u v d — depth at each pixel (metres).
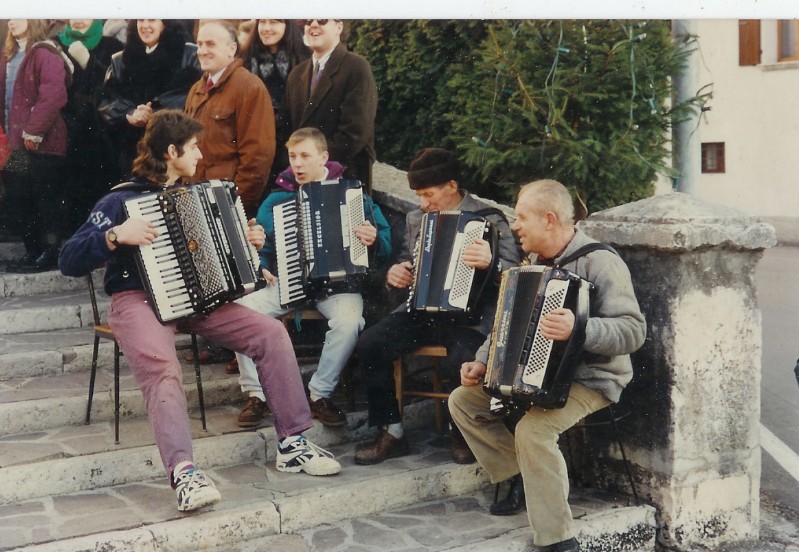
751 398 3.99
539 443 3.46
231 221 3.76
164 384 3.58
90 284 4.13
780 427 5.42
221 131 4.97
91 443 3.99
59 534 3.32
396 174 6.00
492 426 3.83
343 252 4.35
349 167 5.21
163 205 3.65
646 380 3.90
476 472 4.16
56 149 5.70
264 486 3.83
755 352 3.98
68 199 5.86
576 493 4.12
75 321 5.31
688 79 5.11
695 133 5.17
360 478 3.95
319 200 4.40
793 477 4.69
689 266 3.77
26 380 4.60
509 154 5.02
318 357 5.00
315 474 3.95
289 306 4.38
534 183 3.70
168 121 3.80
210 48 4.93
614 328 3.43
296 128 5.40
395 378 4.30
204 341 4.99
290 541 3.56
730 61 13.99
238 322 3.90
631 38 4.75
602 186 5.13
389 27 7.02
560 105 4.91
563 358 3.38
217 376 4.72
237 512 3.53
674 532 3.85
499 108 5.11
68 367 4.77
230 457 4.11
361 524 3.75
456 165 4.32
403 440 4.28
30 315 5.19
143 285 3.69
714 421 3.90
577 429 4.23
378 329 4.19
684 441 3.83
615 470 4.09
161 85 5.66
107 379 4.64
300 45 5.85
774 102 13.86
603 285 3.53
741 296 3.92
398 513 3.88
